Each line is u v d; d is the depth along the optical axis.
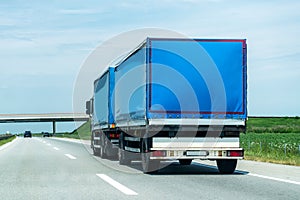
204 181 12.70
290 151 25.14
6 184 12.23
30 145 45.66
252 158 20.81
